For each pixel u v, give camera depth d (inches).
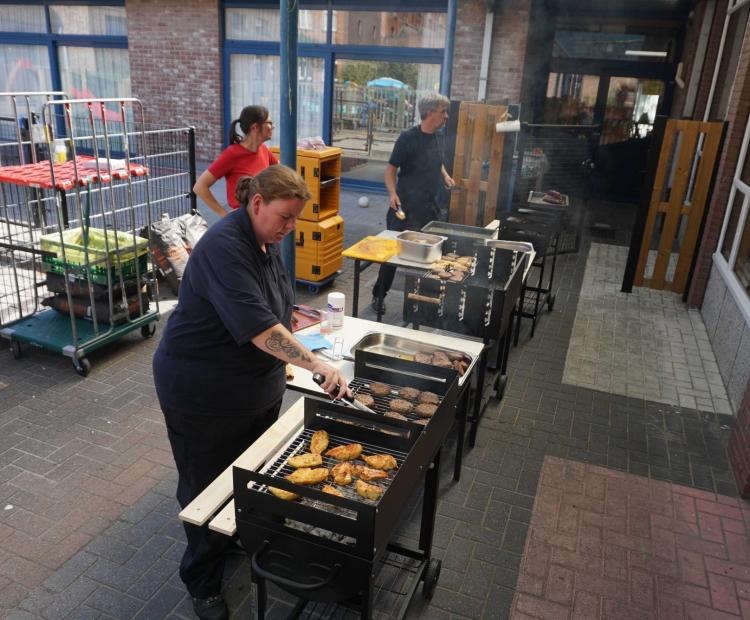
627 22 447.5
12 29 540.7
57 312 199.3
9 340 199.8
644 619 112.2
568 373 204.4
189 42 485.4
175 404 94.3
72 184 169.3
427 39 433.4
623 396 191.6
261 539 79.7
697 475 154.6
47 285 195.2
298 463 86.7
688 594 118.2
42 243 188.7
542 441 165.2
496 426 171.2
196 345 91.0
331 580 75.8
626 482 150.0
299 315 145.6
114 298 192.5
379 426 92.2
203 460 99.0
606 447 164.4
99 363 191.0
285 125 203.8
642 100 465.7
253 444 98.5
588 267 319.6
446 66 305.9
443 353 129.7
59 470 141.6
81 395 172.9
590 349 223.6
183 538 124.2
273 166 84.7
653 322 251.1
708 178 263.9
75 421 160.4
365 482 83.1
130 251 192.2
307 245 250.4
